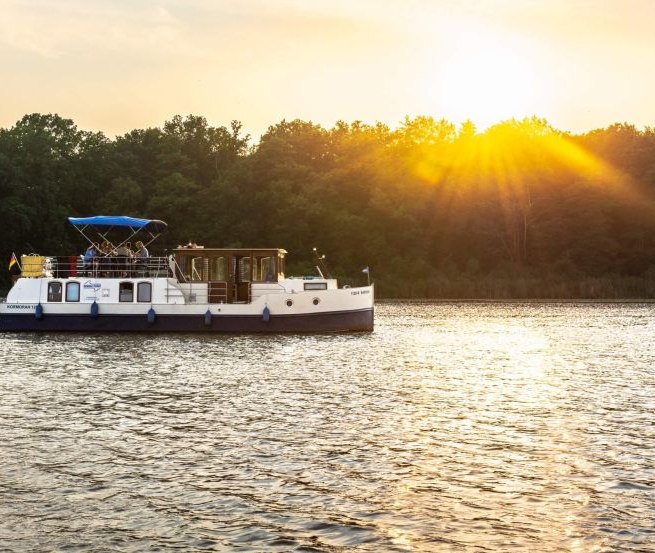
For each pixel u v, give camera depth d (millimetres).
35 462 15242
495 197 115312
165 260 45219
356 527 12000
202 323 43906
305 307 44438
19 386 24891
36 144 105125
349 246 109688
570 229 113188
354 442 17031
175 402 21922
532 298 100125
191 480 14180
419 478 14375
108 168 114062
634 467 15102
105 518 12289
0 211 96312
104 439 17203
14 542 11320
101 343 39312
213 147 128375
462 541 11492
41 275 45000
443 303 93250
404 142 131875
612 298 99812
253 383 25719
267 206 111625
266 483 14039
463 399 22750
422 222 114062
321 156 125375
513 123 124188
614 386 25594
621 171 117188
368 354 35188
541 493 13555
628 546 11312
